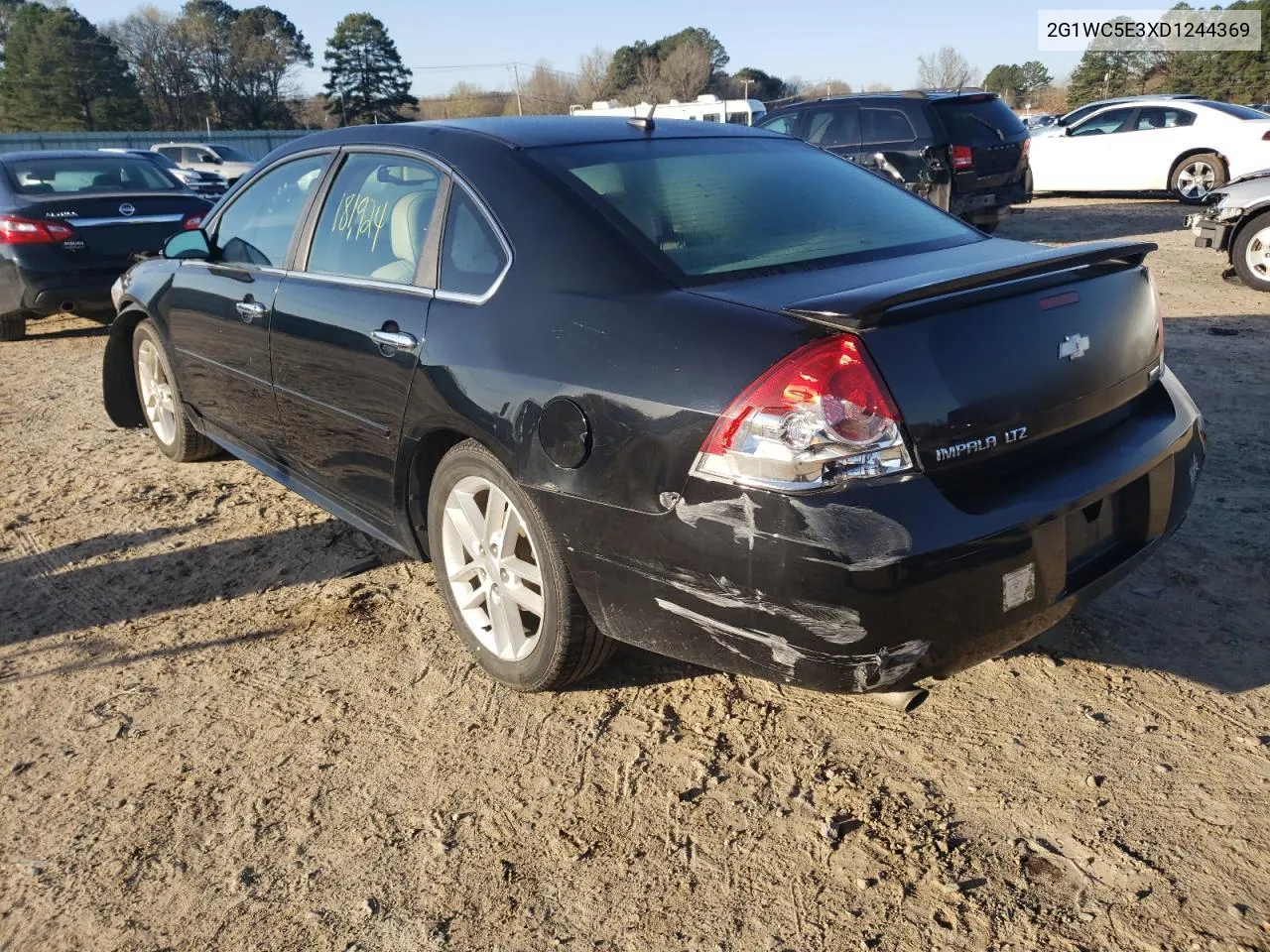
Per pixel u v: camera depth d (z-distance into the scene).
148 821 2.54
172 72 76.38
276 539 4.19
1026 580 2.29
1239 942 2.04
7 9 74.50
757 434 2.15
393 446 3.12
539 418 2.55
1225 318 7.42
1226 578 3.46
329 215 3.55
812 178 3.27
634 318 2.45
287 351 3.58
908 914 2.16
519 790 2.61
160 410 5.13
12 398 6.66
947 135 10.86
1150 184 15.16
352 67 73.81
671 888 2.27
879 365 2.13
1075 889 2.20
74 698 3.10
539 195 2.82
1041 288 2.43
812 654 2.19
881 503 2.11
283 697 3.06
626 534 2.41
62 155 8.97
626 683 3.06
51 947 2.17
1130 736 2.69
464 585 3.09
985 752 2.66
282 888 2.32
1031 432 2.37
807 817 2.46
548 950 2.12
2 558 4.11
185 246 4.16
